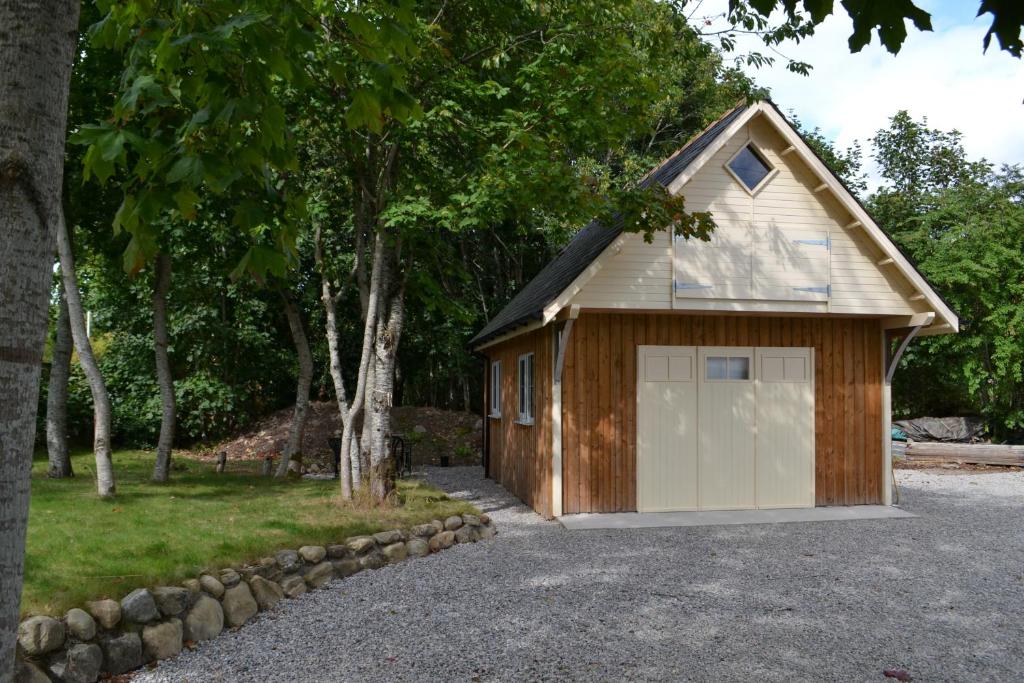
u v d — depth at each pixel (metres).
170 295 17.55
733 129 9.84
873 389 11.28
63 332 11.79
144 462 15.23
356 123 3.43
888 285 10.55
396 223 8.98
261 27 2.87
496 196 8.66
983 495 12.62
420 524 8.54
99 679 4.70
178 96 3.17
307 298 19.39
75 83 9.54
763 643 5.39
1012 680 4.74
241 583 6.10
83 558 6.02
